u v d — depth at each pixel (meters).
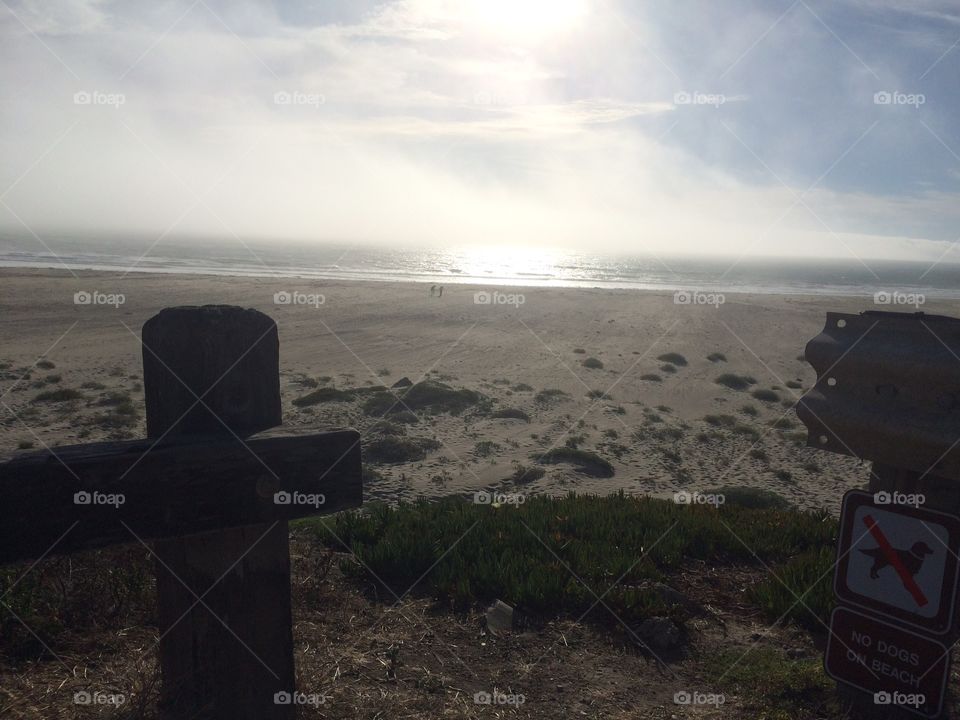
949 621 3.04
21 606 4.20
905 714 3.23
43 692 3.39
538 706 3.88
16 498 1.98
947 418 2.89
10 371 25.05
